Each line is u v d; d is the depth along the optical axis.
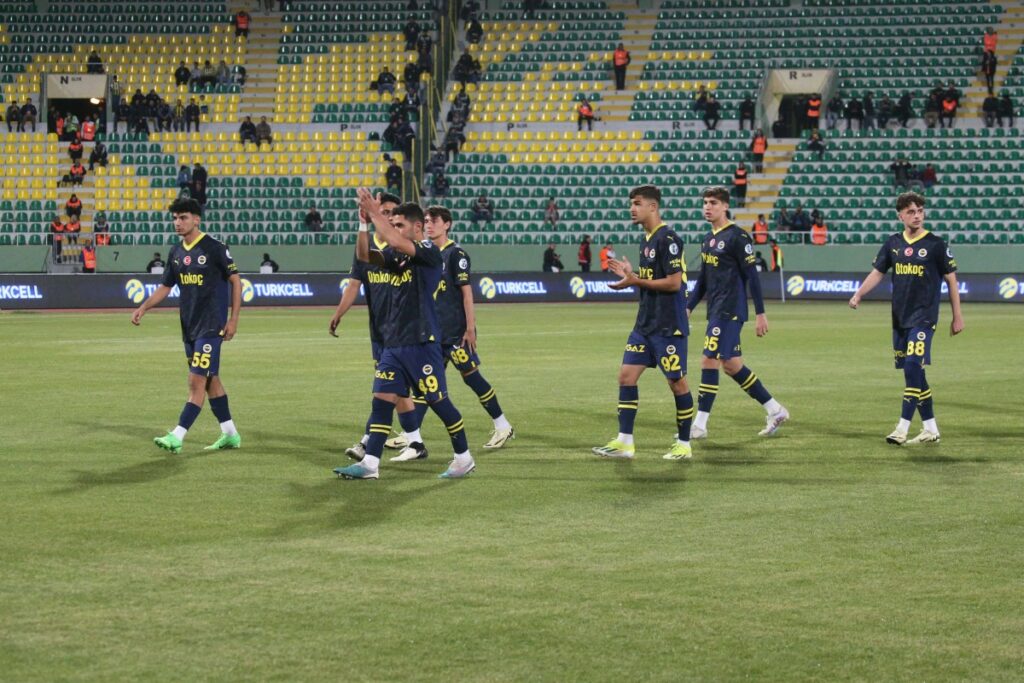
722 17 61.06
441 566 8.35
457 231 54.25
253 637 6.85
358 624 7.09
